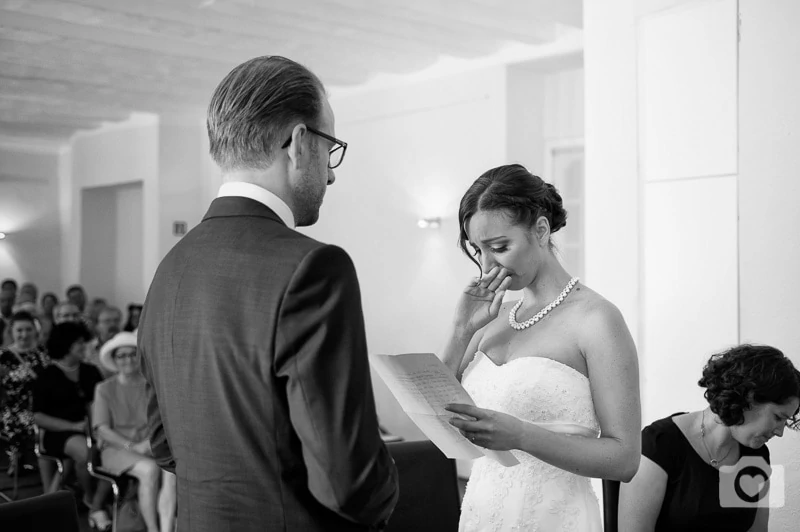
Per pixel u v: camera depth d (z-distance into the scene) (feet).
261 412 4.83
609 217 12.79
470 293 7.29
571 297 7.07
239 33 21.11
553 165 23.44
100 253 37.32
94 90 28.04
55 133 36.40
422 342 24.76
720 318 11.34
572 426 6.70
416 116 25.04
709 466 8.06
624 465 6.30
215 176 31.71
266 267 4.90
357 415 4.71
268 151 5.23
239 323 4.88
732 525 8.07
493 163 22.94
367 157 26.53
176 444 5.25
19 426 20.30
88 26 21.36
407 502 8.87
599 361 6.63
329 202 27.73
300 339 4.73
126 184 34.91
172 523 17.24
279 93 5.22
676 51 11.89
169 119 31.63
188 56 23.40
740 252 11.10
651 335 12.21
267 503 4.85
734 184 11.18
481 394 7.16
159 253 31.45
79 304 33.73
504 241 6.91
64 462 19.85
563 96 23.09
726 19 11.25
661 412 12.07
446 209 24.16
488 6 19.94
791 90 10.52
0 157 38.14
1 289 35.01
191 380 5.09
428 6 19.39
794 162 10.50
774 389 7.59
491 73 22.94
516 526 7.00
